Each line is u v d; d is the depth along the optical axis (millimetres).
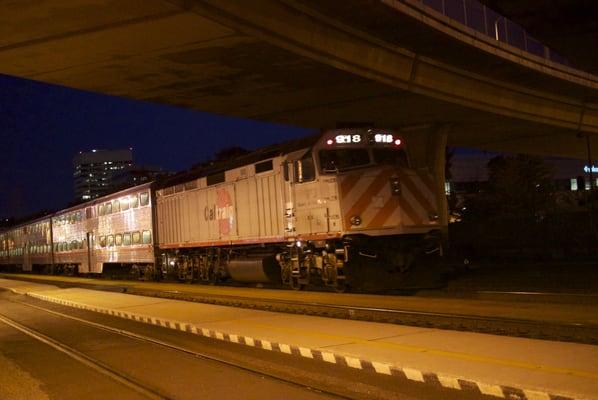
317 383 7879
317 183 17719
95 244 37312
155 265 29328
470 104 33594
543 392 6070
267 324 12023
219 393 7797
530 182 44719
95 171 163250
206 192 24453
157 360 10258
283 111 33094
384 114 35000
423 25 24422
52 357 11312
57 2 17078
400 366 7609
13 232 61156
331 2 21719
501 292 16312
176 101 29984
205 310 15484
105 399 7941
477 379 6719
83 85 26078
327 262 17781
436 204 18453
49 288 30984
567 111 40969
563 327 10219
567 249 32875
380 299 15242
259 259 21297
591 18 20750
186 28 19688
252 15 20125
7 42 20125
